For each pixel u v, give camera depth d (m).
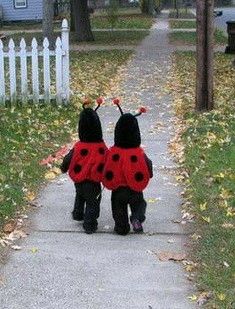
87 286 5.55
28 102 13.78
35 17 51.31
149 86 17.48
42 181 8.59
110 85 17.80
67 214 7.33
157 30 41.69
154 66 22.20
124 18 57.25
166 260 6.07
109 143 10.70
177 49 28.42
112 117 13.06
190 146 10.28
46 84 13.73
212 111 13.16
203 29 12.95
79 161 6.74
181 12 72.56
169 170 9.12
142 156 6.61
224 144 10.35
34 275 5.75
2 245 6.41
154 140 11.02
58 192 8.13
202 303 5.20
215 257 6.04
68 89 13.90
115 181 6.52
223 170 8.83
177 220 7.13
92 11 61.72
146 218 7.20
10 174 8.70
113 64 22.75
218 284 5.48
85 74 19.80
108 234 6.77
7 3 50.84
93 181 6.70
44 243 6.49
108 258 6.14
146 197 7.91
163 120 12.73
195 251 6.25
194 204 7.56
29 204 7.64
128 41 33.00
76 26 33.16
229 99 14.80
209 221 6.97
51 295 5.39
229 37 26.02
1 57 13.46
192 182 8.37
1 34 36.47
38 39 32.97
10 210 7.30
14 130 11.37
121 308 5.18
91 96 15.58
